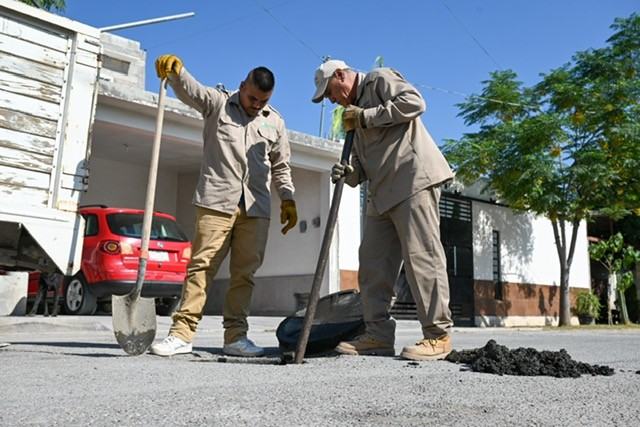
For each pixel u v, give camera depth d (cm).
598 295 1978
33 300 866
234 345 339
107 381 213
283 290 1186
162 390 194
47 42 447
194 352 337
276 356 336
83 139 455
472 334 793
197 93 336
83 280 781
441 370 256
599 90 1327
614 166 1398
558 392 201
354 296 355
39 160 434
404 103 296
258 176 349
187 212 1401
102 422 145
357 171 329
